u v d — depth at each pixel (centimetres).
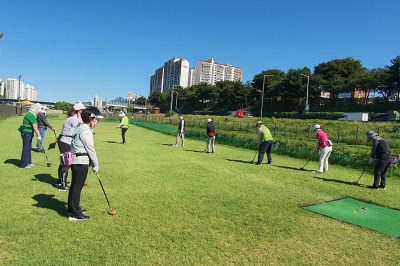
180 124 1709
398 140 2428
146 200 631
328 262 412
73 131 504
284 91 7225
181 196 672
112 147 1484
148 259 391
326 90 6988
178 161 1148
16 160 978
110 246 420
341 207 657
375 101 6253
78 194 501
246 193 727
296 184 855
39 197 610
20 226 467
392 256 436
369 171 1134
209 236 469
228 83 10300
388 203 704
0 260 370
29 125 862
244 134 2869
